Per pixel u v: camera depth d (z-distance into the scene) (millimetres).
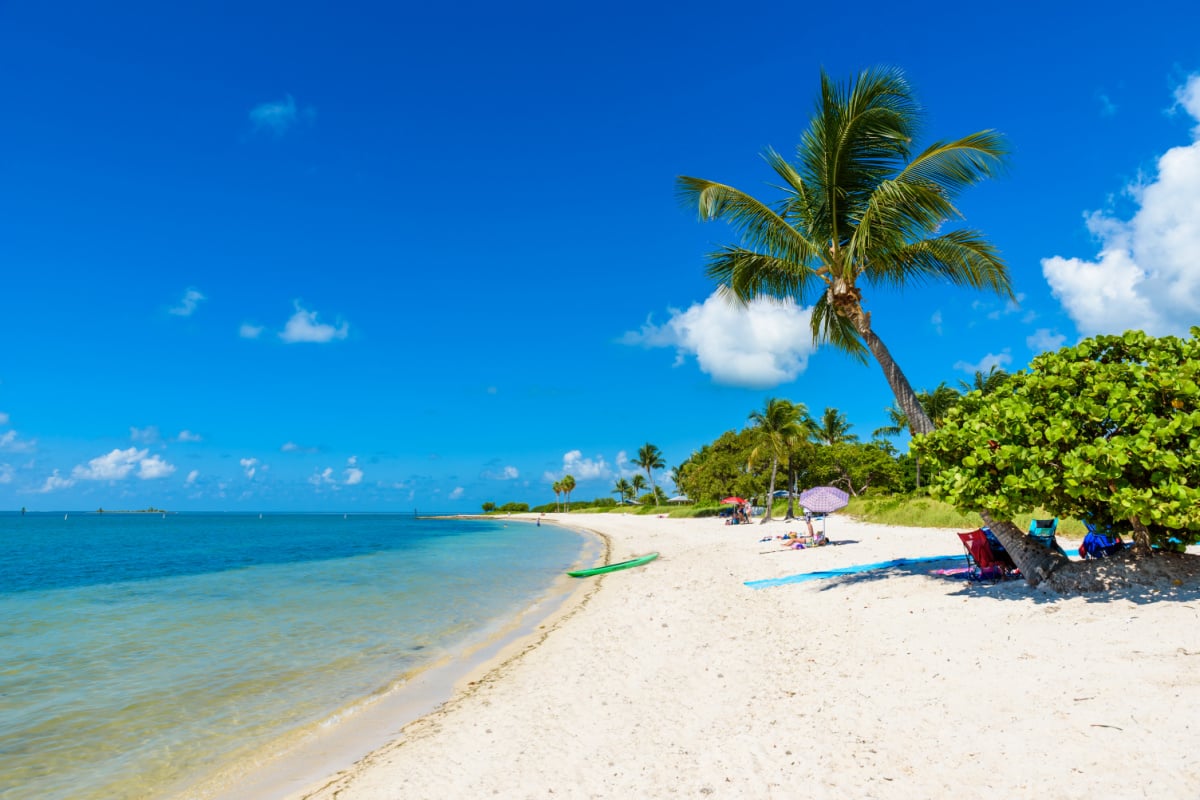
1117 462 6961
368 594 19203
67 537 62969
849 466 53656
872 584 11586
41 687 9461
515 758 5961
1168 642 5676
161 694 9102
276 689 9320
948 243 11531
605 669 9039
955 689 5656
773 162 13023
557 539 53438
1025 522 17109
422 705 8383
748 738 5516
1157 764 3734
